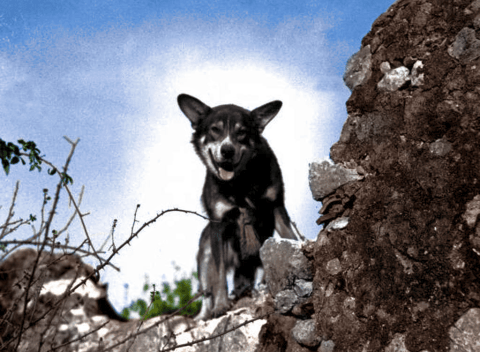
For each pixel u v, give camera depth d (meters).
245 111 2.78
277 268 2.14
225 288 2.61
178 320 2.51
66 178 1.79
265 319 2.26
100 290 2.70
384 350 1.85
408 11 2.07
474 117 1.80
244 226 2.72
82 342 2.51
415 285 1.82
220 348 2.27
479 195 1.73
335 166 2.10
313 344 2.07
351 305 2.02
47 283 2.62
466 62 1.88
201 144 2.78
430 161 1.89
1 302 2.53
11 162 1.85
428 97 1.96
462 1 1.95
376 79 2.09
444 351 1.68
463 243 1.72
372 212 2.03
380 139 2.06
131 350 2.44
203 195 2.78
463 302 1.68
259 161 2.71
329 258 2.08
